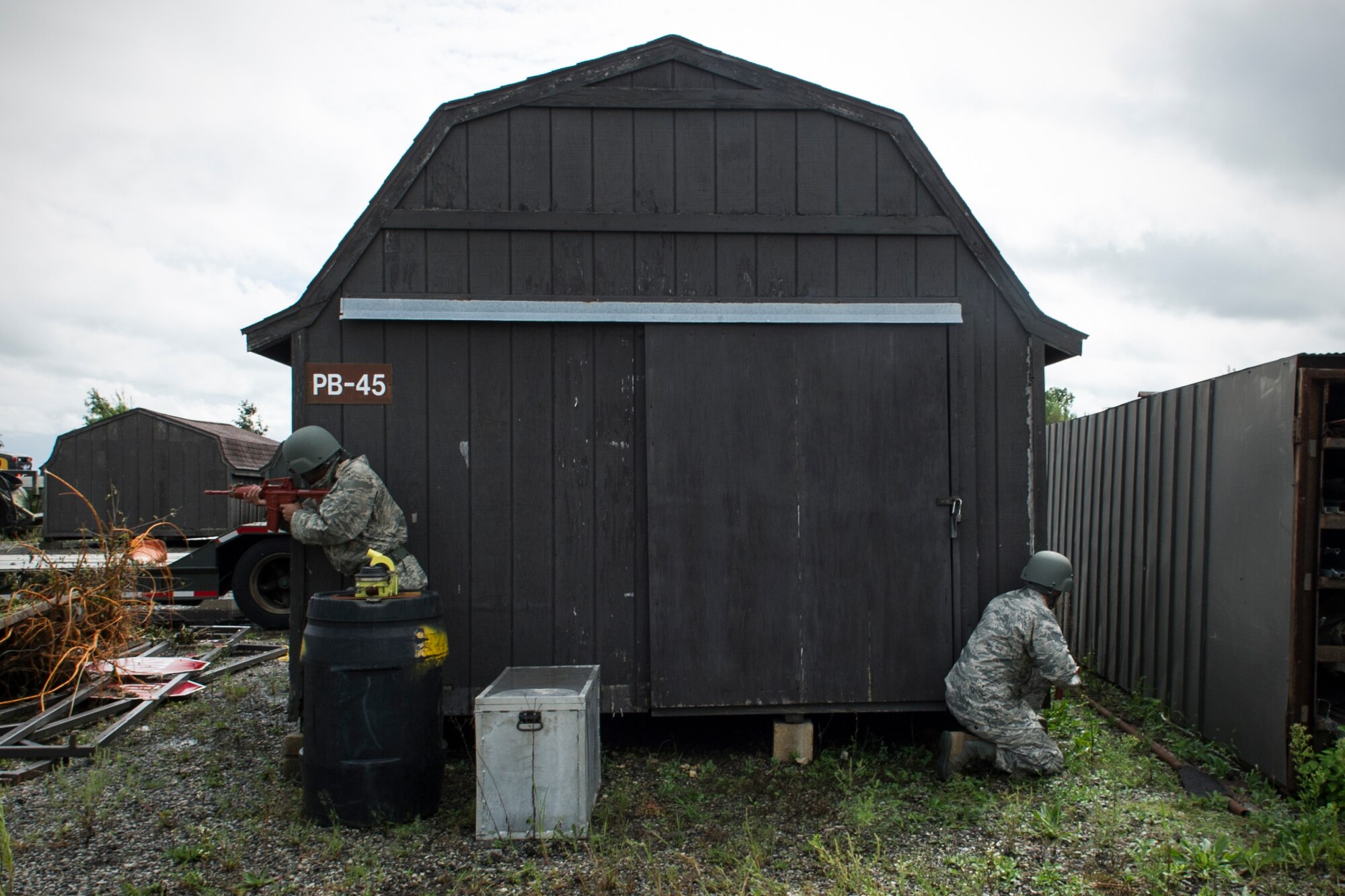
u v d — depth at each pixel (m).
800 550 4.41
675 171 4.45
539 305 4.33
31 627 5.37
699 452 4.39
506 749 3.46
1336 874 3.11
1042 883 3.04
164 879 3.11
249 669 6.70
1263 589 4.20
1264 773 4.14
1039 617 4.09
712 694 4.36
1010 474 4.51
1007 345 4.53
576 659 4.38
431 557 4.33
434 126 4.36
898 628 4.43
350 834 3.46
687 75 4.47
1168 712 5.20
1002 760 4.07
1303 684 3.94
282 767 4.23
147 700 5.42
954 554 4.46
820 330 4.46
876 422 4.46
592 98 4.41
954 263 4.54
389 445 4.31
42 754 4.42
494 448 4.37
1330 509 4.01
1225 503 4.58
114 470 14.64
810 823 3.61
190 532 14.51
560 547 4.38
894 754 4.54
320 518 3.87
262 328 4.26
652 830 3.53
